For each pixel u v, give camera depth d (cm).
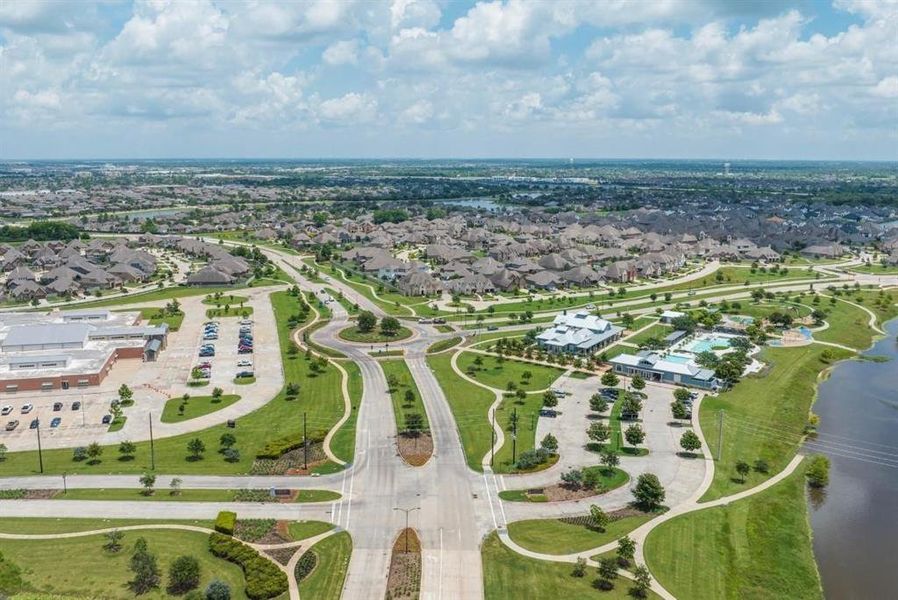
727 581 10131
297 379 18175
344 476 12912
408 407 16288
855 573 10588
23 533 10769
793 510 12219
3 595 9088
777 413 16450
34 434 14650
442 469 13212
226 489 12375
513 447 13912
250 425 15162
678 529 11300
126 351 19900
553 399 16150
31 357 18325
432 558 10356
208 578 9756
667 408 16462
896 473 13862
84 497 11969
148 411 15950
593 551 10612
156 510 11569
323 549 10562
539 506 11919
